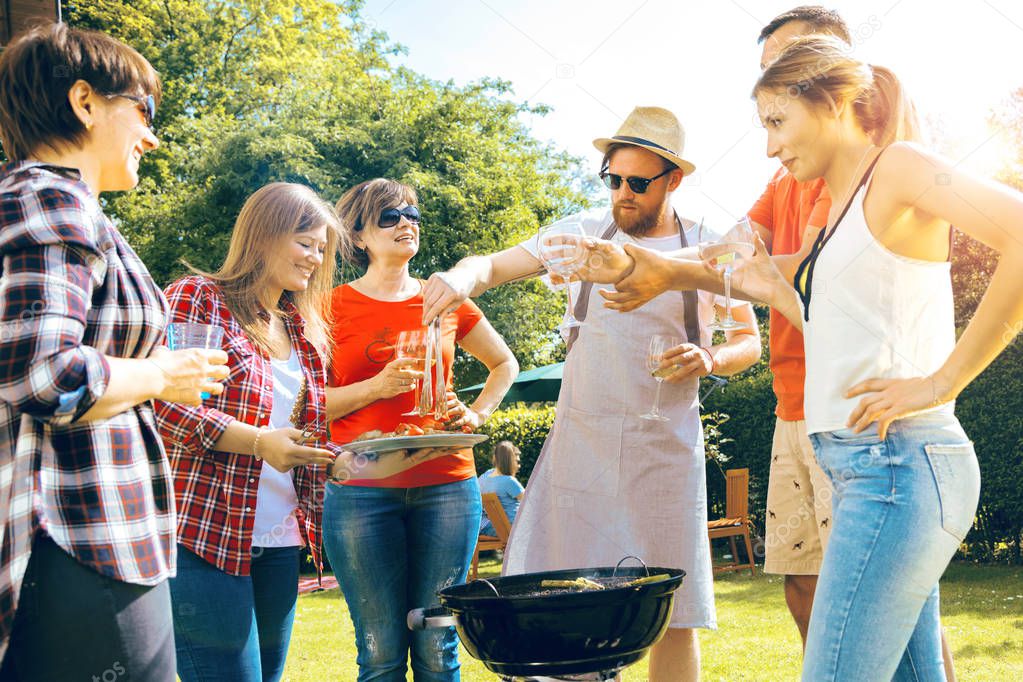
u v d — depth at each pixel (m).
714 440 10.73
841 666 1.77
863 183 1.85
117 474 1.54
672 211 2.82
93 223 1.51
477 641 1.79
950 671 2.50
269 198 2.38
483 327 3.13
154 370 1.57
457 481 2.74
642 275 2.05
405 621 2.68
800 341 2.79
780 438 2.90
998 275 1.67
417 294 2.94
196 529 2.13
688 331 2.71
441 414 2.57
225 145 13.38
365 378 2.82
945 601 6.43
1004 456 8.40
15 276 1.41
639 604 1.74
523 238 14.42
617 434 2.67
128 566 1.51
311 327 2.57
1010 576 7.62
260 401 2.27
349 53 15.95
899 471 1.78
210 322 2.27
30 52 1.57
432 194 13.80
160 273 13.68
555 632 1.71
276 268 2.37
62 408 1.40
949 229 1.87
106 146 1.64
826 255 1.90
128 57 1.66
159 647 1.57
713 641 5.28
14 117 1.58
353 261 2.96
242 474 2.19
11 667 1.46
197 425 2.10
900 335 1.82
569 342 2.79
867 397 1.78
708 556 2.70
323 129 13.56
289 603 2.41
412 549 2.71
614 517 2.66
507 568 2.74
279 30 16.56
